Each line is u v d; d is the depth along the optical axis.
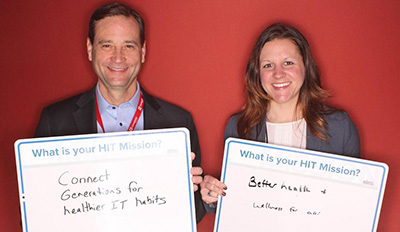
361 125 1.58
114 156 1.24
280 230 1.28
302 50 1.35
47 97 1.59
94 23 1.34
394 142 1.57
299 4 1.54
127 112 1.42
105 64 1.32
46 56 1.58
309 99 1.40
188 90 1.61
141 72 1.61
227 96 1.60
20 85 1.59
